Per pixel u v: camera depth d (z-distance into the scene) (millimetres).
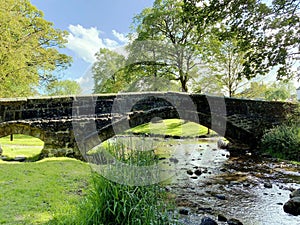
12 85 12383
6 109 6902
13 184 4285
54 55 17000
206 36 13938
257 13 6660
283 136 8805
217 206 4281
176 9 14977
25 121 6973
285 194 4961
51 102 7316
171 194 4352
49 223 2779
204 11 7000
